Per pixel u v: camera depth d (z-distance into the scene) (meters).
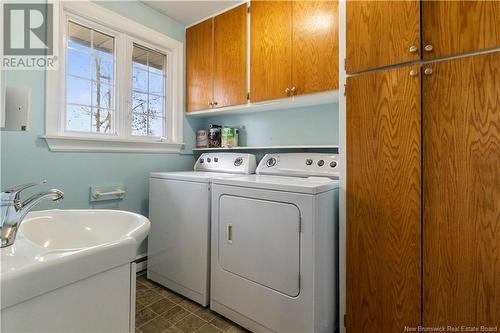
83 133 1.84
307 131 2.07
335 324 1.49
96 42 1.93
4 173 1.46
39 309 0.53
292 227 1.33
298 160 1.89
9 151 1.48
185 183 1.83
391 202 1.26
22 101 0.98
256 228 1.46
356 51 1.35
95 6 1.83
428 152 1.17
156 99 2.36
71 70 1.79
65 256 0.58
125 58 2.07
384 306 1.28
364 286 1.34
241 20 2.04
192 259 1.78
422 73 1.18
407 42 1.20
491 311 1.05
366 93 1.32
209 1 2.08
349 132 1.37
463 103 1.09
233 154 2.22
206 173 2.12
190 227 1.79
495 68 1.03
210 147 2.47
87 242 1.11
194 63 2.39
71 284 0.59
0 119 0.91
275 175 1.93
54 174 1.66
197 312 1.68
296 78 1.73
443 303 1.14
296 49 1.74
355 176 1.36
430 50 1.16
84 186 1.81
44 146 1.62
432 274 1.17
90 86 1.90
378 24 1.28
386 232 1.27
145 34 2.15
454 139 1.11
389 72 1.25
